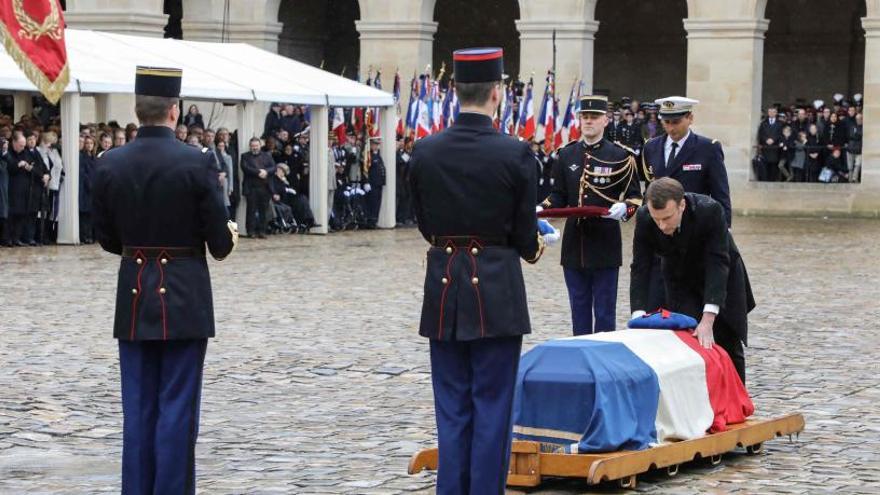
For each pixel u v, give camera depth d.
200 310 12.13
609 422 13.21
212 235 12.14
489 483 11.62
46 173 39.88
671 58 70.50
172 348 12.15
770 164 58.59
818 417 16.97
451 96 52.69
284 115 52.44
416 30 62.56
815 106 59.94
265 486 13.51
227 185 44.88
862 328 24.86
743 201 58.53
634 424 13.48
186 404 12.11
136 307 12.05
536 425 13.46
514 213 11.72
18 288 29.50
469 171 11.66
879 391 18.72
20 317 25.11
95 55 41.12
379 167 50.69
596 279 19.55
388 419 16.78
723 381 14.79
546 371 13.45
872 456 14.91
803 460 14.72
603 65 71.56
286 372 19.94
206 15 63.81
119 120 55.97
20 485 13.55
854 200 57.06
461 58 11.77
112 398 17.94
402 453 15.00
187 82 41.25
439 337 11.67
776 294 30.00
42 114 50.09
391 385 19.06
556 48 60.84
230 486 13.49
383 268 35.47
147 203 12.05
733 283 15.52
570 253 19.53
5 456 14.78
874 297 29.58
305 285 31.19
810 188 57.53
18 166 39.16
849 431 16.19
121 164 12.13
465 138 11.73
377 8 62.88
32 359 20.70
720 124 59.09
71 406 17.38
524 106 54.94
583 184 19.39
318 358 21.14
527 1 61.09
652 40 70.69
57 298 27.89
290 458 14.73
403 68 62.78
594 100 19.27
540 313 26.66
